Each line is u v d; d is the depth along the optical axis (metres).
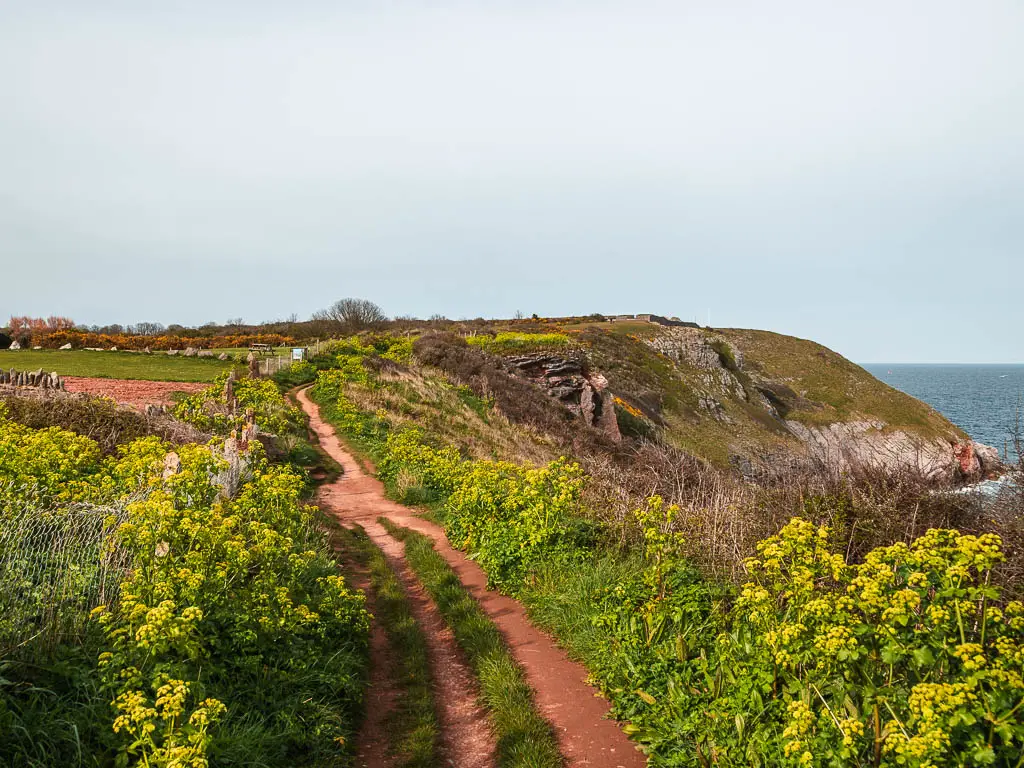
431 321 82.06
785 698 4.29
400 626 7.23
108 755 3.81
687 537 7.70
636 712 5.22
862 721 3.67
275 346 57.16
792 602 4.24
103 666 4.33
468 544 10.20
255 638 5.23
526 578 8.18
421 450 16.69
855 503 6.69
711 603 6.02
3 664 4.05
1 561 5.20
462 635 6.96
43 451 8.79
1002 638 3.29
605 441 33.94
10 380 17.86
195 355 40.19
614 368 52.44
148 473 8.04
